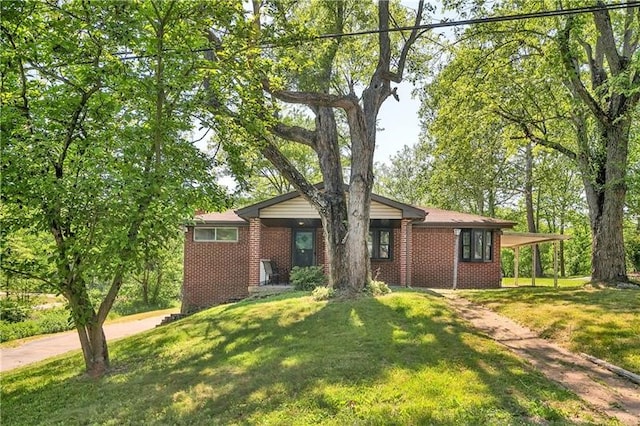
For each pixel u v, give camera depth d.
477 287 20.09
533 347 8.61
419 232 20.30
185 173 8.64
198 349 9.62
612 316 9.98
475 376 6.65
